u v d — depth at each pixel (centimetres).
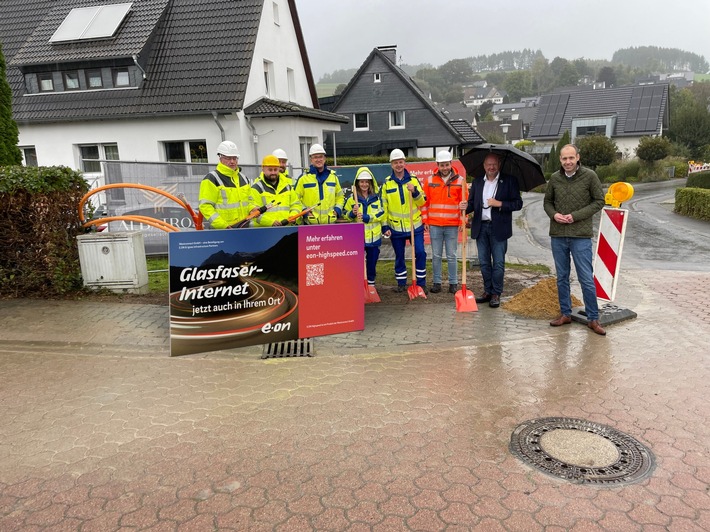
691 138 5334
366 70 3747
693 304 690
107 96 1673
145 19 1759
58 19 1853
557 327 606
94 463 348
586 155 4622
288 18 2072
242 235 515
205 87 1612
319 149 669
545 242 1407
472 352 532
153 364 506
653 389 444
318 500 308
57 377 479
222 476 333
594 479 325
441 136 3750
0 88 884
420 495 312
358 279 571
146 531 286
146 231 962
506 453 354
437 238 745
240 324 529
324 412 411
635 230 1562
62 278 724
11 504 309
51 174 720
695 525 285
